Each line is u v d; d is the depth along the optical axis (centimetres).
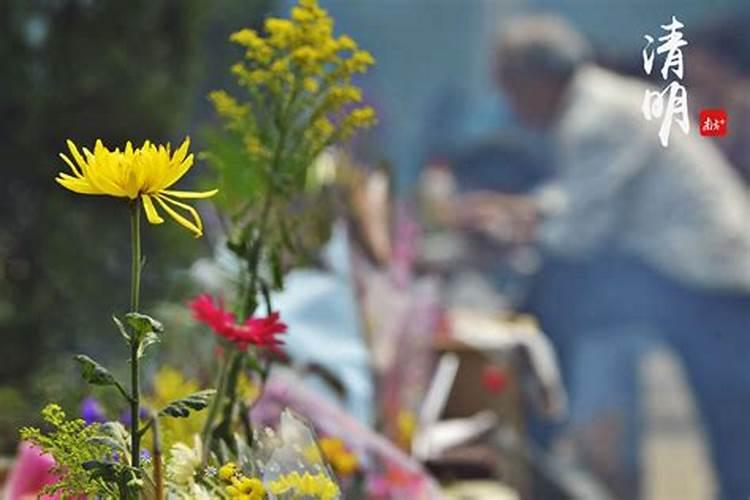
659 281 1539
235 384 305
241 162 336
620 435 1479
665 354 1540
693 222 1523
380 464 459
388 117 1750
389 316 536
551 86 1612
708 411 1528
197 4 1170
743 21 1697
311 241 422
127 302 1123
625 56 1630
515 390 726
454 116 1717
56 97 1173
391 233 546
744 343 1525
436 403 632
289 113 333
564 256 1559
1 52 1163
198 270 459
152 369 406
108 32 1179
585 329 1540
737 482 1521
